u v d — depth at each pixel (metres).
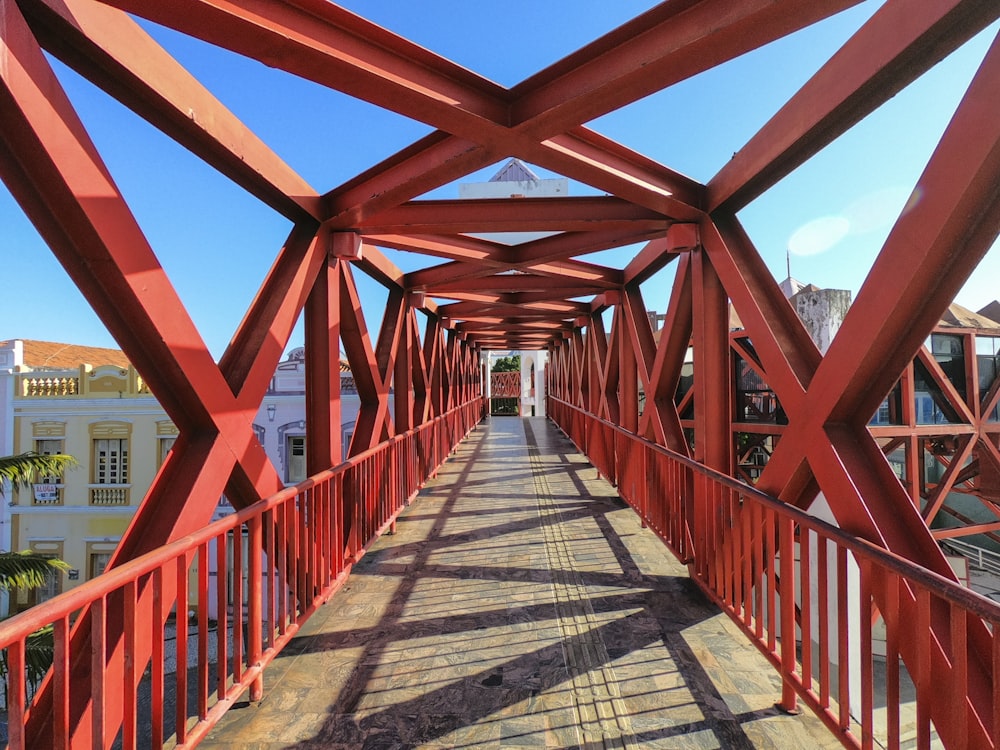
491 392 30.53
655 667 2.51
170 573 1.92
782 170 2.67
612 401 7.60
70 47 1.70
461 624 2.96
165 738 6.36
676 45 1.82
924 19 1.60
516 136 2.39
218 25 1.64
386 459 4.58
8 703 1.11
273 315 2.84
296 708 2.21
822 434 2.16
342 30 1.85
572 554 4.17
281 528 2.53
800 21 1.65
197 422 2.25
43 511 11.27
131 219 1.83
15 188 1.55
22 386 11.45
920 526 1.85
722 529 2.96
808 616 1.99
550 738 2.02
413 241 4.21
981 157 1.44
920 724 1.43
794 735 2.02
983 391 9.67
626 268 5.73
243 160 2.46
